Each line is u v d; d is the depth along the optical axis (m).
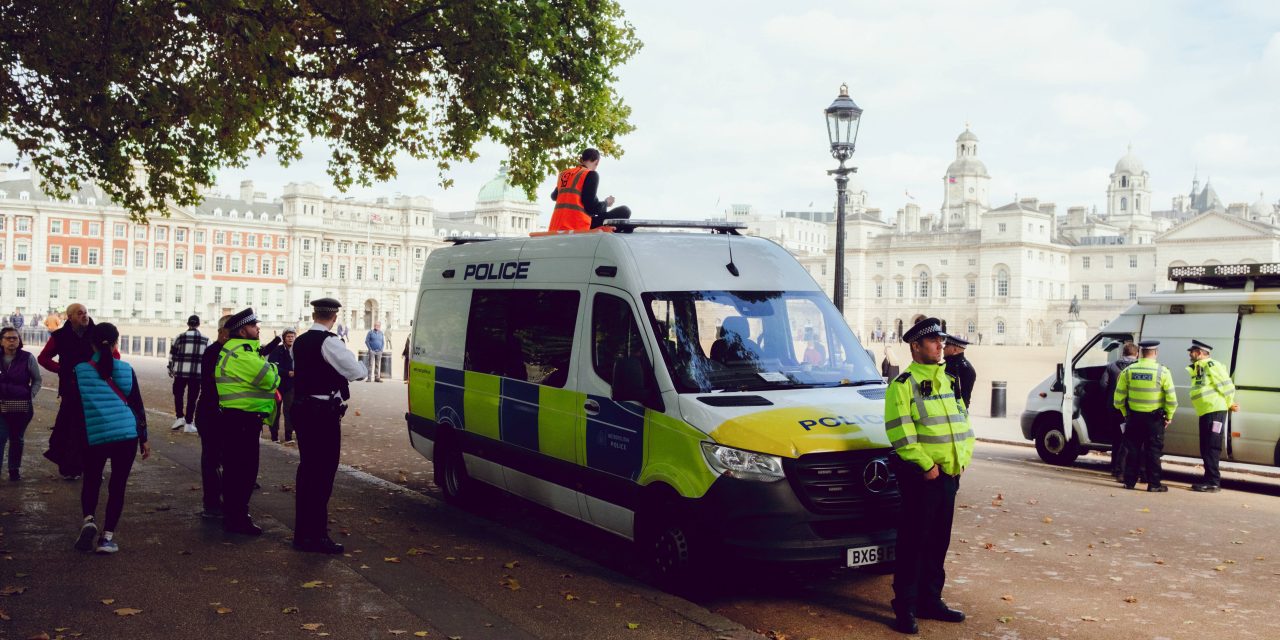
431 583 6.23
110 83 11.38
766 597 6.52
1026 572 7.43
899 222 134.50
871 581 6.95
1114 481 12.34
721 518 5.87
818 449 5.83
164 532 7.47
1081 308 121.75
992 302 117.50
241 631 5.21
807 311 7.07
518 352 8.04
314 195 122.06
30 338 60.22
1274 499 11.22
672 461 6.20
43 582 6.01
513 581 6.31
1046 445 14.07
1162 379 11.46
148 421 15.12
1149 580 7.26
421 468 11.95
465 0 12.12
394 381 29.09
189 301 109.62
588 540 8.16
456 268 9.41
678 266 6.90
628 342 6.69
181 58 12.35
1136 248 119.06
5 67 11.67
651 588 6.29
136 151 13.73
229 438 7.45
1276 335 11.88
